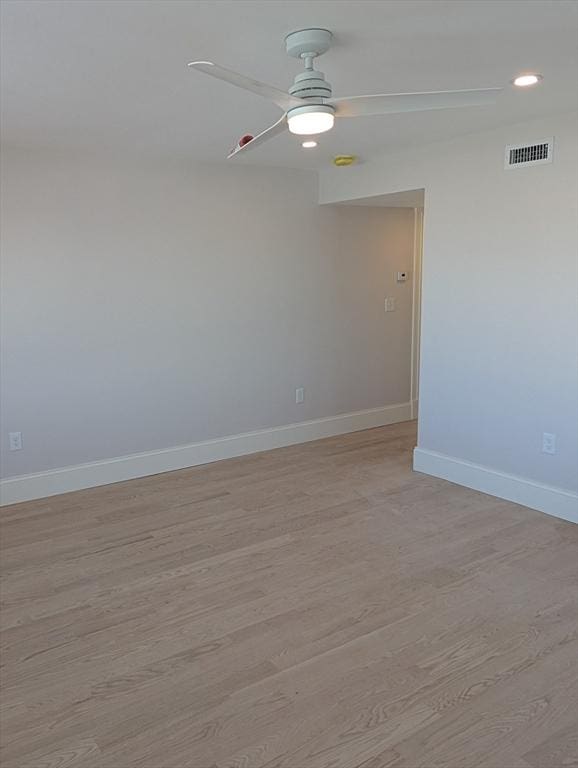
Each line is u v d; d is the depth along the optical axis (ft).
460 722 6.73
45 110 10.11
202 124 11.14
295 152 14.03
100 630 8.59
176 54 7.63
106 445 14.44
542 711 6.87
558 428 11.97
